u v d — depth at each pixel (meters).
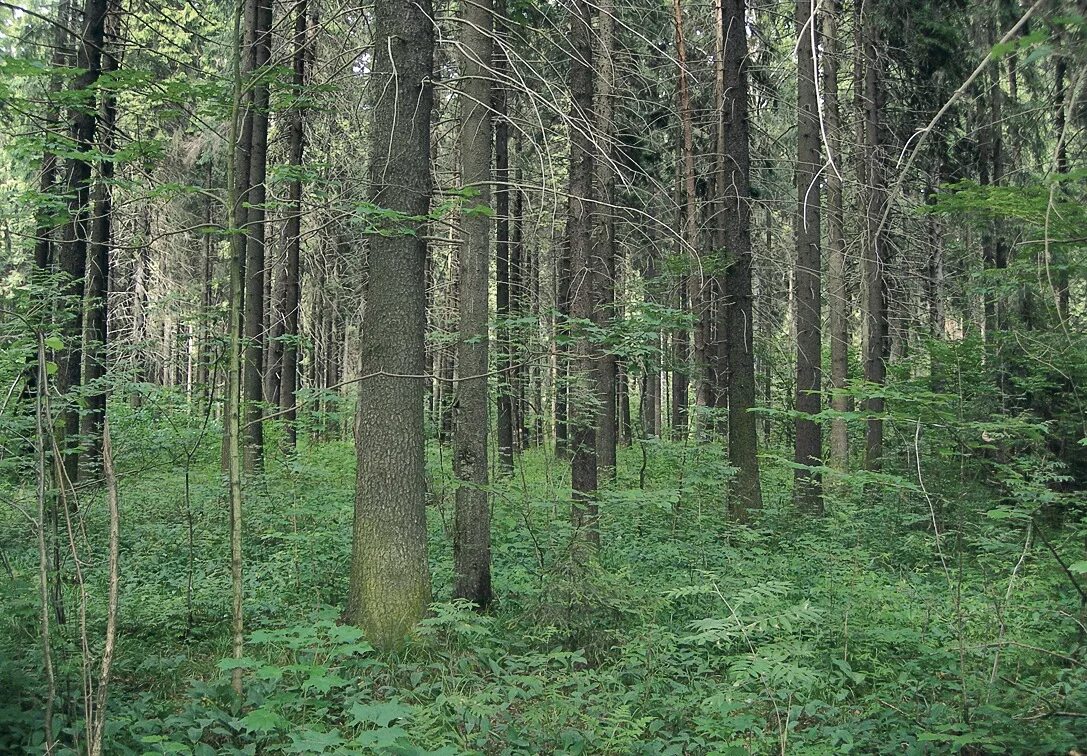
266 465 11.66
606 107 11.19
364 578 6.80
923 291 16.91
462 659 6.21
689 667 6.46
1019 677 5.54
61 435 6.34
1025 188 4.12
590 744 5.03
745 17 13.60
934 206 4.50
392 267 6.98
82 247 8.96
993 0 11.72
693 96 13.70
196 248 20.19
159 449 9.70
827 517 11.45
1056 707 4.78
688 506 12.10
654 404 25.41
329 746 4.48
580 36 10.06
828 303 15.16
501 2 8.81
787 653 4.79
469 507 8.03
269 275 15.59
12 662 5.00
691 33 14.77
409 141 6.97
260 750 4.72
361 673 6.15
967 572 8.02
